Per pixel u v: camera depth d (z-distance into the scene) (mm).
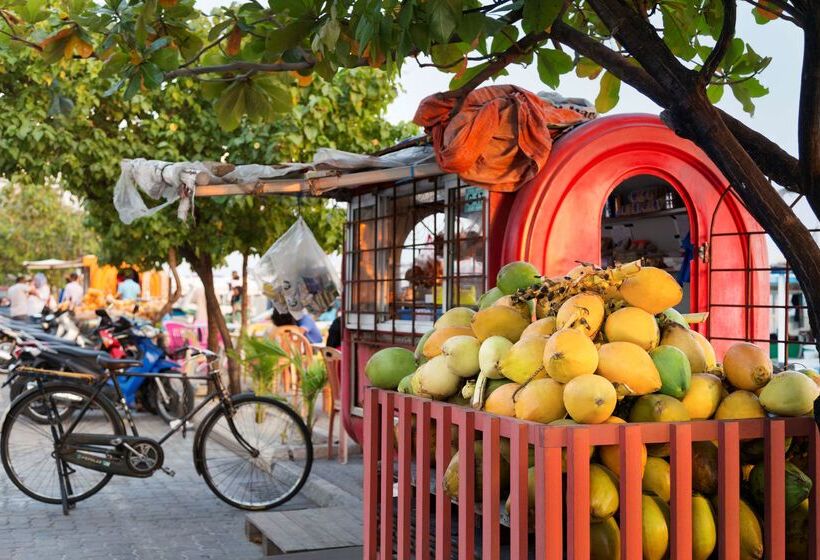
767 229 2613
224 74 4711
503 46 3885
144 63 4230
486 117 5230
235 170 6574
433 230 6637
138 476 7039
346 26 3859
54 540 6246
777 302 14758
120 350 11125
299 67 4254
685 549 2389
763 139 2969
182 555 5918
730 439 2473
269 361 9547
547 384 2484
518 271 3209
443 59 3873
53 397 7102
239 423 7316
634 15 2850
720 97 4066
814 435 2611
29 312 22047
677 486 2385
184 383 11031
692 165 6227
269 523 5812
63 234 40812
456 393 2887
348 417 7949
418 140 6457
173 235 11891
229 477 7273
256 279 7922
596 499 2408
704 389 2602
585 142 5840
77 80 10914
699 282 6301
